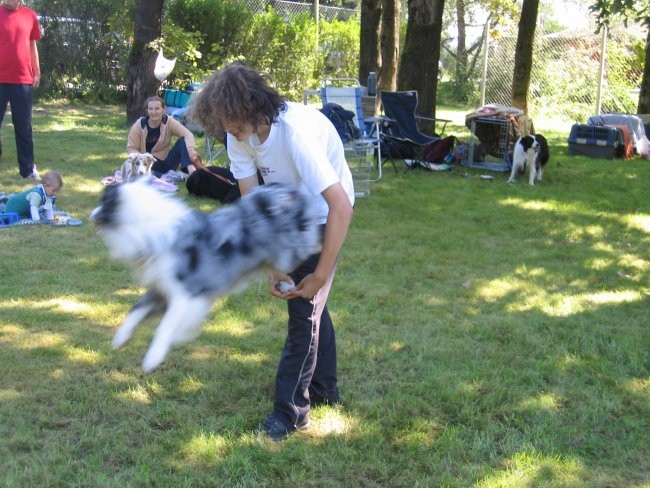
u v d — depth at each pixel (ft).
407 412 10.72
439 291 16.42
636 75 61.16
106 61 55.47
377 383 11.60
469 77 75.05
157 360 7.50
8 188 23.86
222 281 7.95
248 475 8.98
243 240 7.94
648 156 39.22
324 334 10.43
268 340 13.11
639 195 28.63
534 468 9.27
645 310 15.60
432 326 14.17
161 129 25.76
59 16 53.72
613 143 37.60
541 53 62.64
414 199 26.08
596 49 61.11
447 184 29.25
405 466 9.34
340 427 10.21
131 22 50.42
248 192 9.00
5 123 38.70
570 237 22.04
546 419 10.59
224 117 7.89
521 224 23.29
